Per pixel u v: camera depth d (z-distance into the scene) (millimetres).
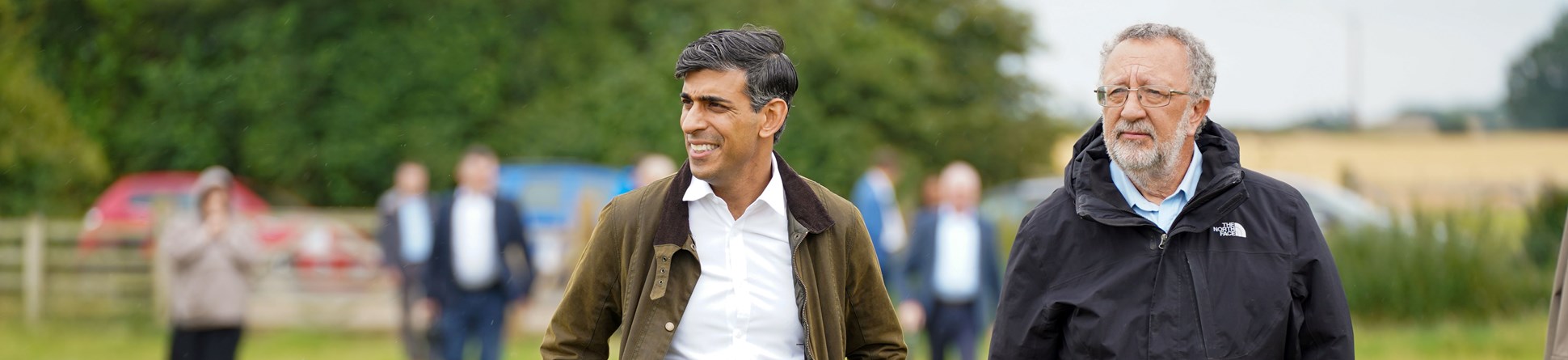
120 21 22234
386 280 12344
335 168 22141
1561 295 3754
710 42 3193
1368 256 12688
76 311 12844
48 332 12422
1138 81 3389
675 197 3293
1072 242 3471
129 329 12594
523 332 12062
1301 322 3346
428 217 9570
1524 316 12289
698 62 3174
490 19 23000
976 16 30156
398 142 22172
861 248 3422
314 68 21938
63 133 20484
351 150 21984
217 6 22125
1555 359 3672
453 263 8406
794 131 23016
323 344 11633
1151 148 3404
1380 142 42906
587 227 10711
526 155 22016
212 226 8117
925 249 8273
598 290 3346
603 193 16016
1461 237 12750
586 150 21844
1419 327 12227
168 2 22000
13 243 12992
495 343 8516
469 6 22828
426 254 9523
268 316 12250
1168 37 3436
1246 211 3389
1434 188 26469
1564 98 60344
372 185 22625
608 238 3324
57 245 12922
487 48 23047
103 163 21188
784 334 3322
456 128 22297
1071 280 3463
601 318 3381
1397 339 11438
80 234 12914
